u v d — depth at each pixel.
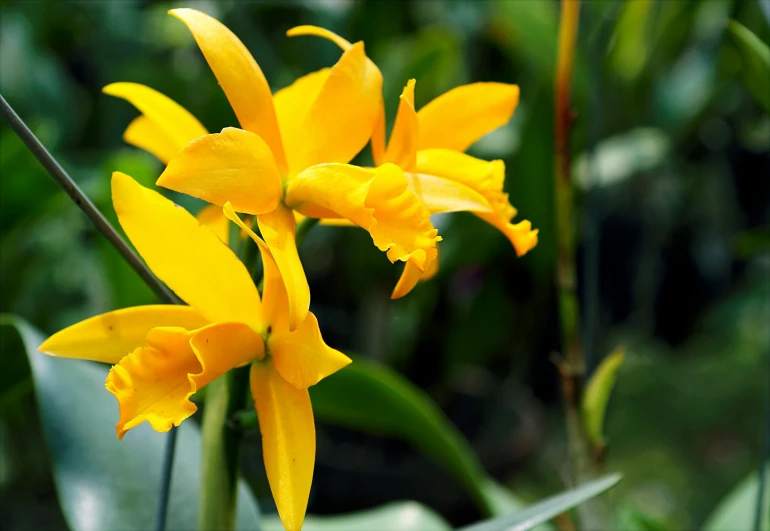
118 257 0.90
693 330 2.38
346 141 0.60
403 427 0.79
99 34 1.75
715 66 1.48
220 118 1.29
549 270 1.51
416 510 0.88
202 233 0.59
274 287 0.59
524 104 1.58
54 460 0.67
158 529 0.63
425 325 1.66
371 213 0.58
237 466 0.62
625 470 1.80
